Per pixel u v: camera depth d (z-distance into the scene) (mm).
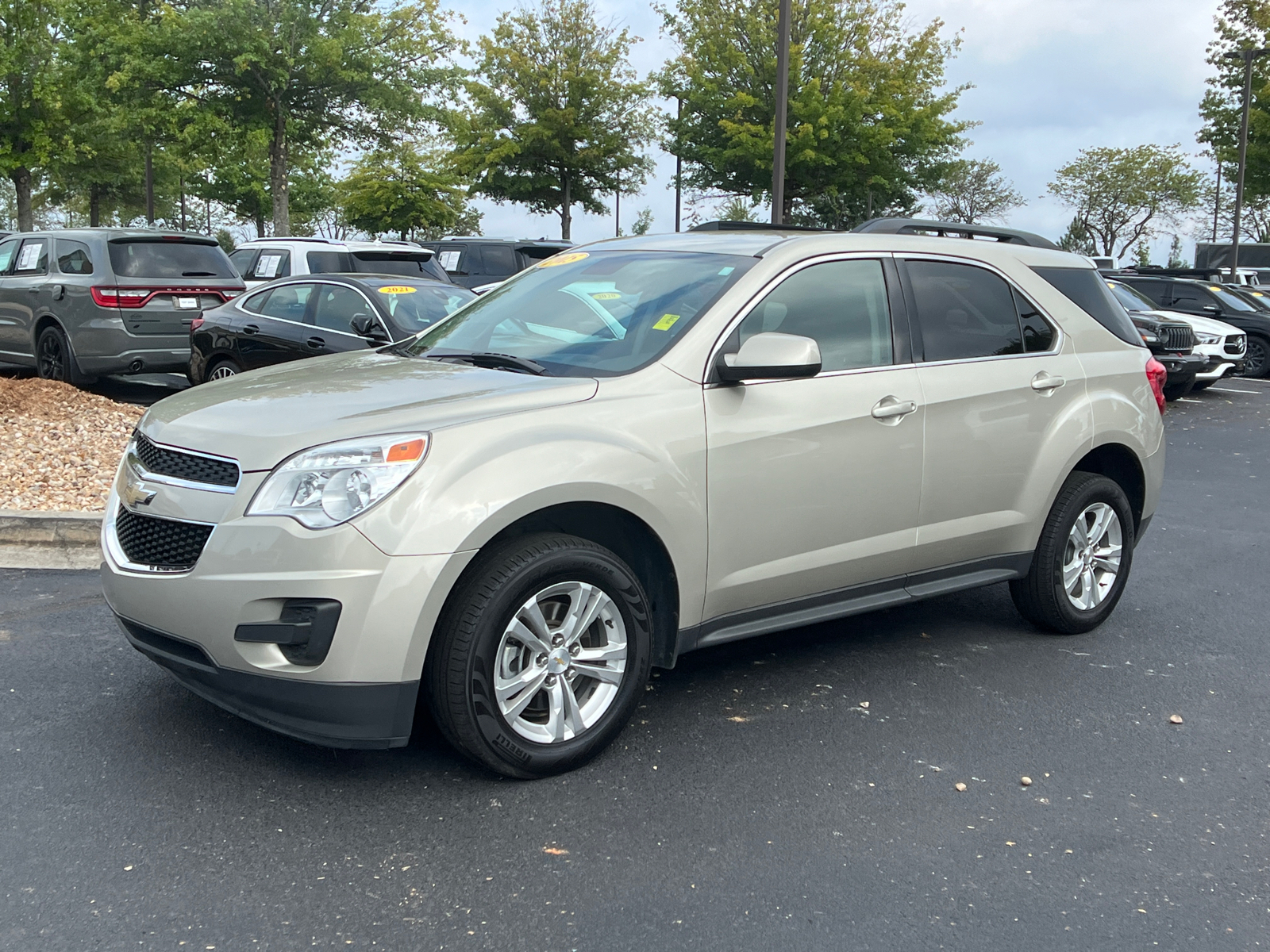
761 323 4156
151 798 3465
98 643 4785
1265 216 56969
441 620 3412
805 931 2867
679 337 4000
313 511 3244
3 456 7723
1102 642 5359
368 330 9172
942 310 4762
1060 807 3623
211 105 24922
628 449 3682
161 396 12328
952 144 30000
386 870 3094
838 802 3592
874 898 3035
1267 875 3234
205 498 3402
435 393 3715
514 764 3561
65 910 2859
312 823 3346
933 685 4672
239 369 10391
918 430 4484
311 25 24516
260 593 3238
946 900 3041
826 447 4199
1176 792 3764
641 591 3766
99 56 25906
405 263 15547
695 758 3875
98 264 10953
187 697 4246
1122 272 23031
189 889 2977
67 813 3354
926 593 4738
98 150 35719
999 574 5008
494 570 3428
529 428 3543
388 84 25531
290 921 2844
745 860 3213
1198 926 2959
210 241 11789
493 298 4934
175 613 3391
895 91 27922
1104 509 5359
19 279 11875
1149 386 5520
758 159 27297
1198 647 5316
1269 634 5559
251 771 3664
